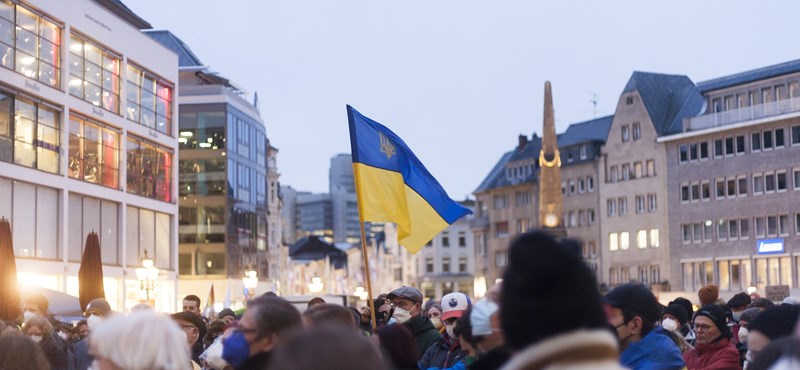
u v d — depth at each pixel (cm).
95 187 4703
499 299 409
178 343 532
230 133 8100
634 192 10481
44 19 4306
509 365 388
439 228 1653
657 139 10181
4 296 2562
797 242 8950
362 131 1582
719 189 9619
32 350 803
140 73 5225
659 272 10181
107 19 4834
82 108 4584
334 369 345
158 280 5350
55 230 4388
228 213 8025
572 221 11256
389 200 1597
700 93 9819
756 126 9269
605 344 383
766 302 1642
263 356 668
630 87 10600
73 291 4506
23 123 4159
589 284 400
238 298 8106
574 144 11269
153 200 5312
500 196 12625
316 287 5156
